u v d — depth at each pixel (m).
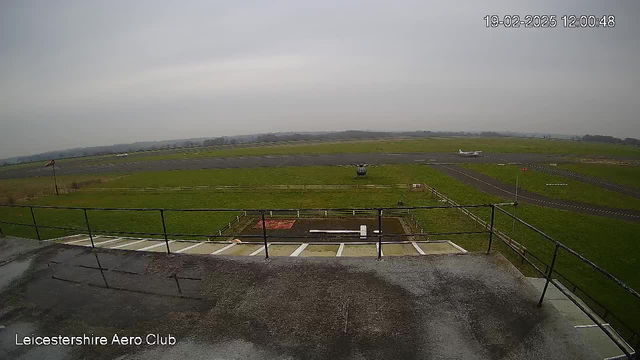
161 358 3.11
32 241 6.63
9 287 4.77
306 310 3.73
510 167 50.59
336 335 3.28
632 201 30.47
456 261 4.81
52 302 4.30
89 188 45.38
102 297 4.34
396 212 27.11
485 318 3.45
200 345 3.25
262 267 4.88
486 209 27.94
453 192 34.84
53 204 36.50
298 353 3.06
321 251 10.67
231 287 4.35
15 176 67.62
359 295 3.99
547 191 34.78
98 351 3.27
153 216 29.56
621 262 18.09
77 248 6.16
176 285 4.52
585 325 8.55
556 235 21.77
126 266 5.25
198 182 47.69
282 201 33.47
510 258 18.12
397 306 3.72
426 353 2.98
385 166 55.69
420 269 4.60
